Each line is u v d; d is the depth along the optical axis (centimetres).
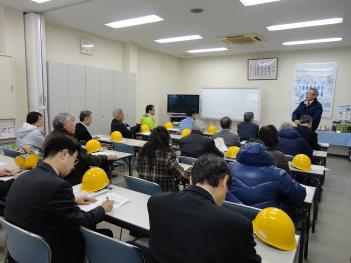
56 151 140
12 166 266
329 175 534
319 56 725
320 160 393
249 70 825
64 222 128
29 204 126
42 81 497
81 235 140
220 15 470
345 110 705
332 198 406
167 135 254
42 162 140
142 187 225
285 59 771
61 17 504
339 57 702
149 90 827
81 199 173
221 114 870
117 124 532
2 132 445
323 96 728
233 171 190
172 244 98
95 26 563
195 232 94
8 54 456
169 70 903
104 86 633
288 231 134
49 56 545
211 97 884
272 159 190
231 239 90
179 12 460
